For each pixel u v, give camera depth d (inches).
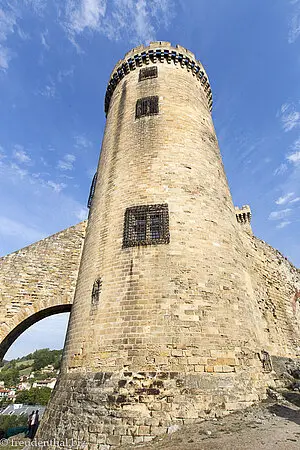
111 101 732.0
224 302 388.2
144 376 319.9
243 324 389.7
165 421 289.3
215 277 403.9
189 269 394.0
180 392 306.7
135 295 377.7
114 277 407.5
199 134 577.9
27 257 645.9
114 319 370.6
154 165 497.4
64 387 371.2
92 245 486.0
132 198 471.2
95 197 571.8
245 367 353.7
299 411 310.2
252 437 235.1
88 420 310.3
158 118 566.9
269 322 638.5
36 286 627.5
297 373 536.1
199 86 708.0
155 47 692.7
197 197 475.5
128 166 516.4
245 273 491.2
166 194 462.3
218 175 553.9
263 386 366.6
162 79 642.8
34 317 628.7
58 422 333.7
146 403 303.0
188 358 329.7
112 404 309.4
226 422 281.0
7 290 604.1
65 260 671.1
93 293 419.5
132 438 282.4
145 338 343.6
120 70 721.6
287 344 669.9
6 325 578.6
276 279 784.3
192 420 290.0
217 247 438.0
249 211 1115.3
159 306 361.7
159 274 386.6
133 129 569.3
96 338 372.2
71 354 400.2
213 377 322.7
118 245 434.0
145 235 426.6
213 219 467.2
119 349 346.3
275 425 264.1
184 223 435.8
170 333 343.0
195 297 373.1
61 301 631.8
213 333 354.0
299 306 831.7
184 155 519.5
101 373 339.6
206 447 223.9
